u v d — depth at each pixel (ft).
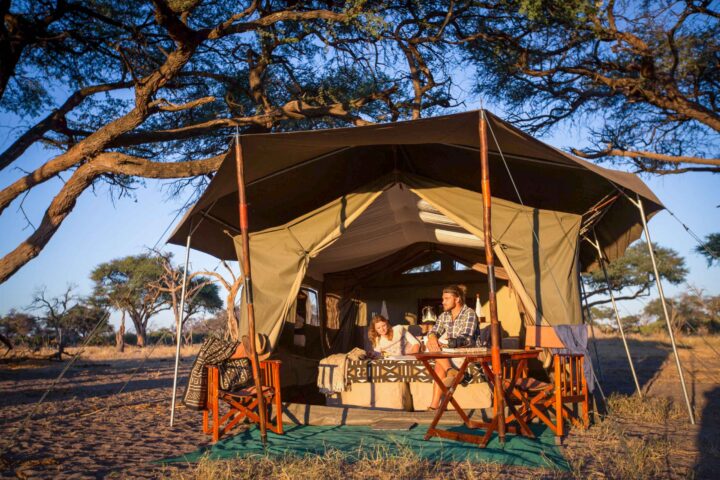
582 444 16.96
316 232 22.17
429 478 13.38
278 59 41.70
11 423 22.85
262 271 22.00
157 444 18.49
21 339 99.76
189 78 42.34
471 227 21.62
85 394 34.17
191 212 21.67
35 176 32.22
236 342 20.35
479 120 17.24
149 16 36.88
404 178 22.66
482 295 33.78
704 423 20.58
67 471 14.75
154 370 55.93
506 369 20.92
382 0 35.40
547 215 21.12
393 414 21.38
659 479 13.05
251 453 16.49
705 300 97.55
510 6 35.12
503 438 16.57
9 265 30.66
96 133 32.14
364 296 35.81
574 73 40.37
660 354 58.08
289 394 26.14
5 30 31.89
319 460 14.99
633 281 108.78
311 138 18.71
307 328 32.09
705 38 36.55
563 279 20.44
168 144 42.96
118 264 118.62
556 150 18.95
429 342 21.66
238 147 18.57
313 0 37.01
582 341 19.49
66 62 39.42
